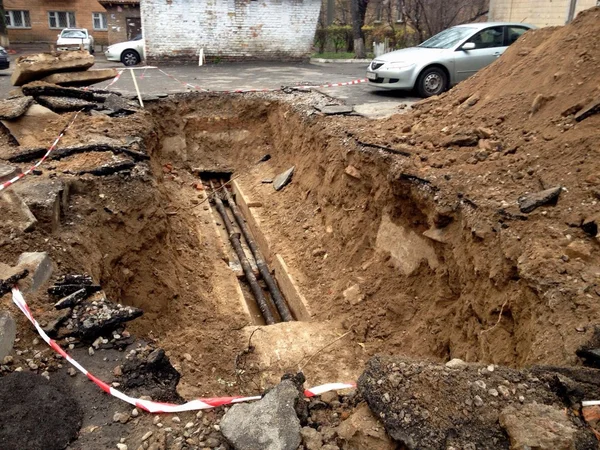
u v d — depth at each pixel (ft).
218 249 26.89
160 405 10.14
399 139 22.41
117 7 88.74
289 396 9.92
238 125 38.09
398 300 18.65
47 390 10.20
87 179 19.34
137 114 29.81
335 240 23.61
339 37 84.43
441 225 17.22
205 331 18.06
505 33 36.45
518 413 8.54
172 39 64.90
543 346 10.90
